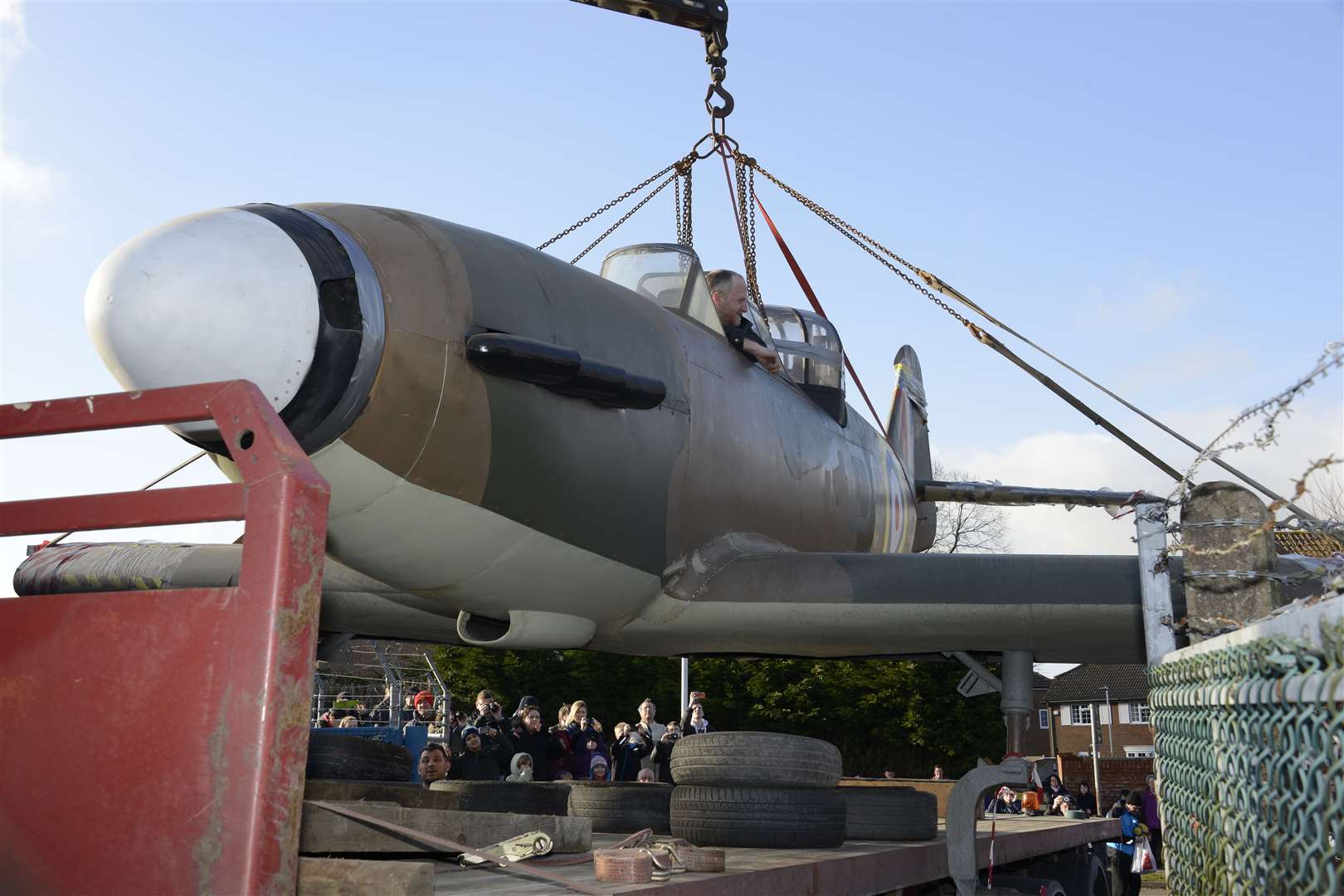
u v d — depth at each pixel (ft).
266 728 5.16
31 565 16.20
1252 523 6.87
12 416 6.42
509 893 7.25
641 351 16.37
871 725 72.18
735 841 11.66
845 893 10.50
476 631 16.65
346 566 14.65
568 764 25.32
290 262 11.93
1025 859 17.95
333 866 6.13
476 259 14.11
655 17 24.32
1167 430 21.39
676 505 16.85
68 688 5.66
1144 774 108.47
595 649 18.63
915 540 32.91
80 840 5.47
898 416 42.55
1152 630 8.07
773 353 20.65
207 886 5.11
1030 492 31.07
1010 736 16.90
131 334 11.19
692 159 25.99
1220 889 5.29
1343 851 3.58
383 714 53.72
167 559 15.52
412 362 12.77
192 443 11.65
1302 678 3.92
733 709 73.20
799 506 20.86
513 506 14.11
